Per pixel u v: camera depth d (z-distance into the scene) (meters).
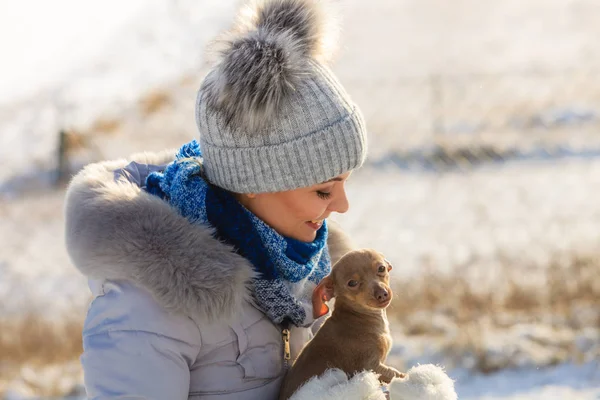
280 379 3.40
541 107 31.05
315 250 3.51
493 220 17.06
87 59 47.38
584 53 45.22
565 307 10.98
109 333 3.01
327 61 3.58
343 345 3.40
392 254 15.00
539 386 8.85
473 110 31.66
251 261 3.29
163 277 3.00
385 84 38.22
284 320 3.41
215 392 3.19
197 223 3.22
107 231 3.05
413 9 58.38
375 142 27.22
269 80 3.14
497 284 11.77
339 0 3.63
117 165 3.70
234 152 3.27
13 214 22.80
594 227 15.70
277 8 3.45
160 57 46.53
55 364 11.11
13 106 39.97
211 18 50.91
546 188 19.86
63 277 16.22
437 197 19.88
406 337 10.37
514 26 53.09
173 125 33.81
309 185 3.29
